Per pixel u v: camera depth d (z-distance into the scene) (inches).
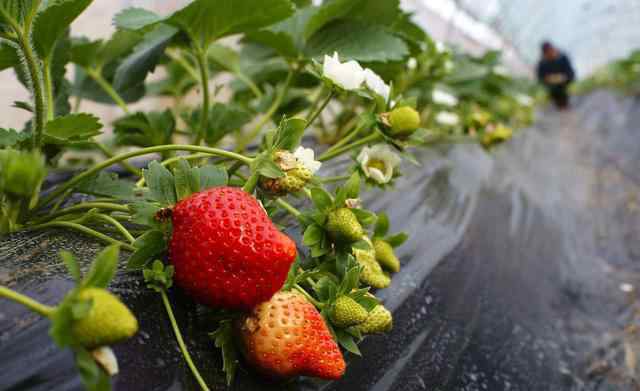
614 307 27.9
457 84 34.3
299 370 7.6
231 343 7.7
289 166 7.9
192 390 7.3
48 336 6.3
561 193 47.4
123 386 6.6
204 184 7.9
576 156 70.7
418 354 12.0
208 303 7.4
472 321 16.1
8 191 6.0
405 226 17.6
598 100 126.6
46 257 7.9
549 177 50.8
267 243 7.2
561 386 18.1
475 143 37.5
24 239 8.5
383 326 8.8
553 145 72.0
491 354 15.9
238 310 7.5
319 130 24.7
